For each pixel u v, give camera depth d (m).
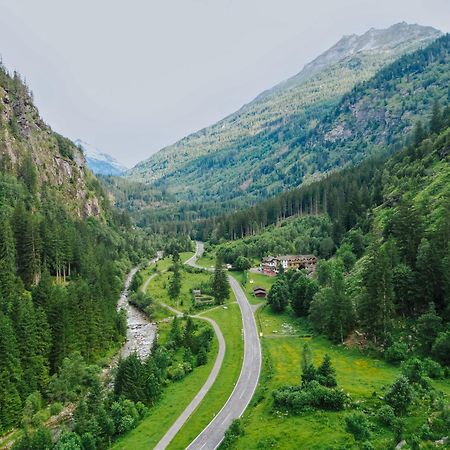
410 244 112.06
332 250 197.50
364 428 60.72
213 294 171.38
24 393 93.88
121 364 96.25
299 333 125.19
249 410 82.00
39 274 153.62
